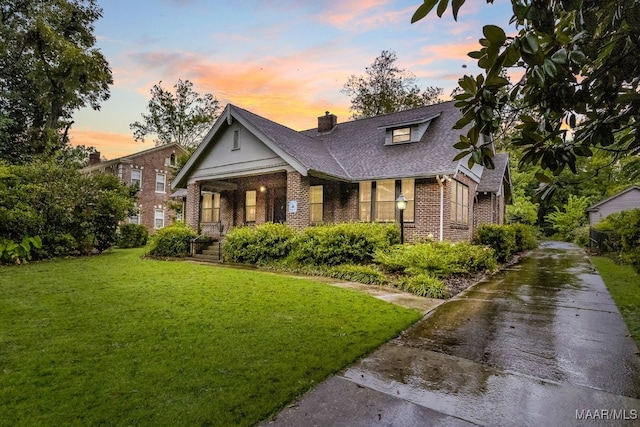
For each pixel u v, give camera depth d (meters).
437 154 11.94
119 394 2.77
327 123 17.86
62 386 2.88
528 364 3.61
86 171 26.72
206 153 14.86
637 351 3.95
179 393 2.81
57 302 5.66
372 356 3.80
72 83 20.06
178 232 13.94
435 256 8.38
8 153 18.73
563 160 2.07
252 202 15.73
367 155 13.85
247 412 2.57
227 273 9.02
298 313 5.24
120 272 8.90
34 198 11.25
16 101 19.11
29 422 2.37
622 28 1.94
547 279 8.85
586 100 1.92
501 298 6.70
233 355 3.60
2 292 6.33
